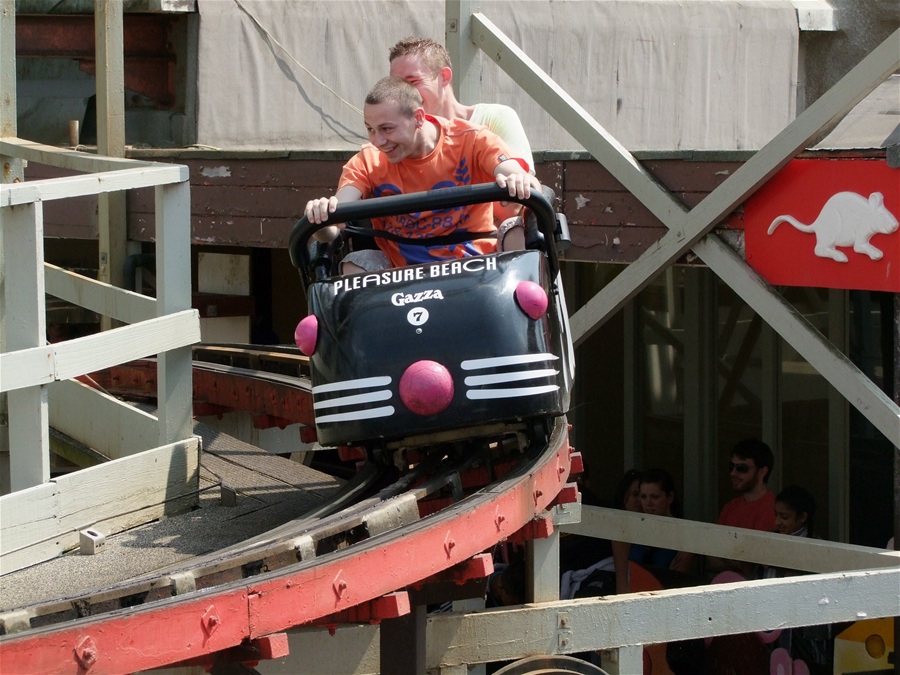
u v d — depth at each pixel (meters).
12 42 15.20
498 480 10.35
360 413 10.10
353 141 24.61
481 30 17.03
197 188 20.03
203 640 7.45
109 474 11.26
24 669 6.73
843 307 20.84
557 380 10.32
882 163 13.16
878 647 16.31
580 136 15.75
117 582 9.16
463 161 11.56
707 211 14.46
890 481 20.39
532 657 12.80
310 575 7.99
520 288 10.26
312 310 10.62
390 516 9.39
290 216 18.97
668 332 23.50
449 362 10.03
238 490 12.84
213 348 18.72
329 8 24.27
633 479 19.48
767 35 26.11
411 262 11.58
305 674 11.85
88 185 10.62
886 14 26.62
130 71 23.83
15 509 10.30
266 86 24.05
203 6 23.39
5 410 13.62
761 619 12.99
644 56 25.41
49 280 14.48
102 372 17.02
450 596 10.75
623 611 13.02
